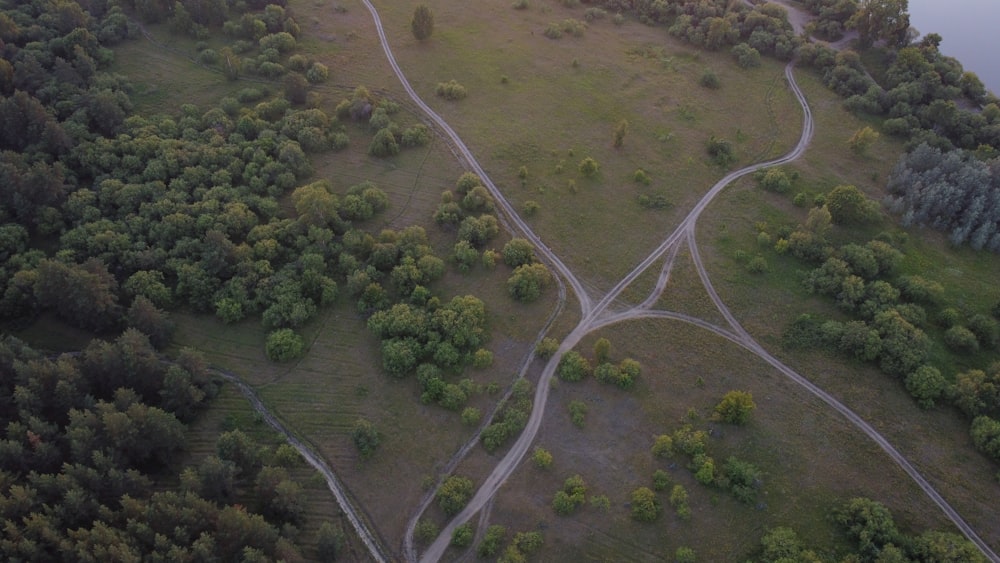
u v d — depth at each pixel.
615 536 77.31
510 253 106.38
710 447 85.06
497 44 158.38
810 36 162.75
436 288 103.81
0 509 64.06
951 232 112.69
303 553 75.25
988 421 84.31
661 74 151.38
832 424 87.69
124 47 144.00
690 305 102.75
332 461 84.00
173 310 98.94
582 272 107.62
